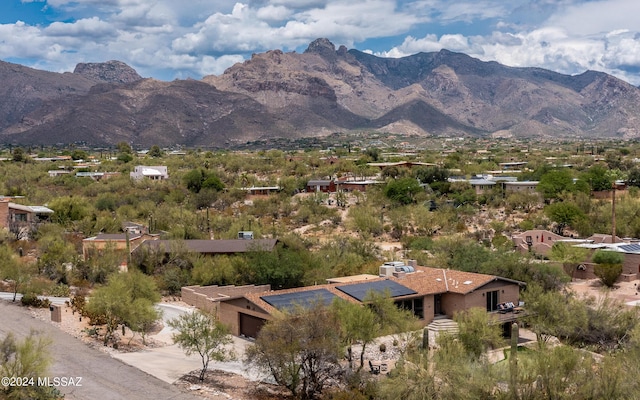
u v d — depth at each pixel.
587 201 126.62
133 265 72.44
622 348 47.81
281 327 40.97
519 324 58.00
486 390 36.56
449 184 161.00
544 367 35.88
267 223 122.19
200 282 70.94
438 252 83.69
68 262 75.94
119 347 48.22
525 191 145.25
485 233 108.62
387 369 44.75
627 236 103.81
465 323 47.72
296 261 72.25
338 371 43.09
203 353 46.69
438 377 38.22
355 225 116.44
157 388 39.56
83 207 115.50
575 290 71.50
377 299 49.25
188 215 115.44
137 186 163.38
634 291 73.19
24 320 52.78
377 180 176.50
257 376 43.59
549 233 94.00
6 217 99.31
